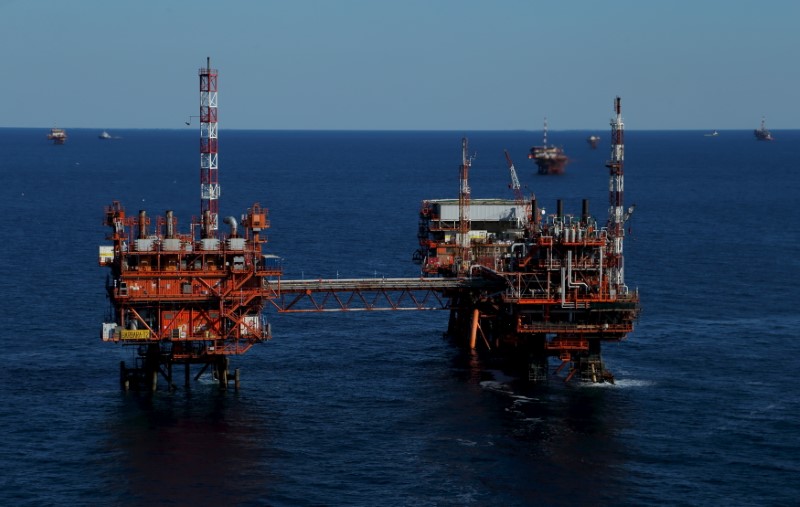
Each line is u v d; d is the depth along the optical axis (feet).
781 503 462.19
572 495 470.80
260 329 617.62
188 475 488.44
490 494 471.62
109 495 466.29
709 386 624.59
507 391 619.67
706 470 497.46
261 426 553.64
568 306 634.02
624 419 567.59
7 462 498.69
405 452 519.19
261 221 615.98
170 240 603.26
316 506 458.50
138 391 610.65
